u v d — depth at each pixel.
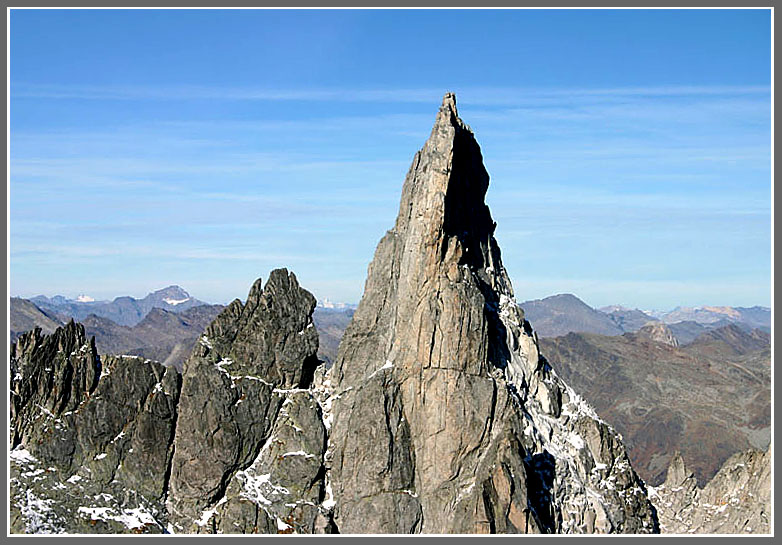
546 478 100.50
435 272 101.00
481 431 98.19
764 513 105.50
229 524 95.88
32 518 90.38
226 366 104.06
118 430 99.94
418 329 99.75
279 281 108.75
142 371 102.94
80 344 102.88
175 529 97.50
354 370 106.31
